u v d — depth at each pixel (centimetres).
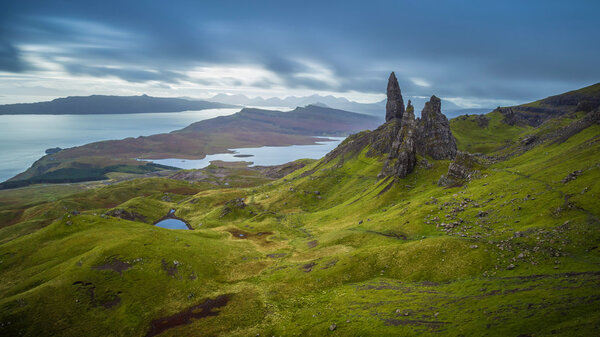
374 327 5797
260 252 12712
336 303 7494
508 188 11612
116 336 7006
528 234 7969
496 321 4828
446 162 19788
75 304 7581
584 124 17675
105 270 8769
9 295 8138
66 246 10256
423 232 10575
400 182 18550
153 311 7838
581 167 10781
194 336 6962
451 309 5741
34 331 6844
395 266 8725
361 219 15488
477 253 7856
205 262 10556
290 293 8631
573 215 7944
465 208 11244
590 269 5866
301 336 6378
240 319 7525
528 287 5806
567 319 4334
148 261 9512
